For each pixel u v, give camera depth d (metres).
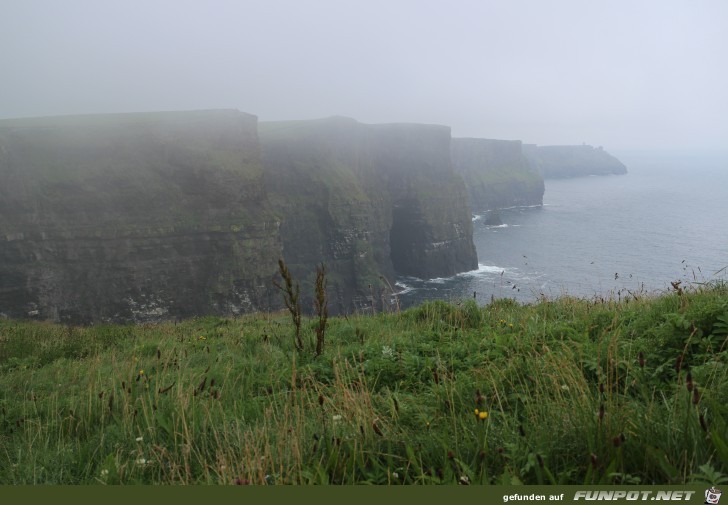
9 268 92.81
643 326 6.78
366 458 4.35
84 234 98.69
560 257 131.50
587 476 3.39
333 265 154.38
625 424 3.92
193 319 20.62
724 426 3.53
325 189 154.12
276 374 7.80
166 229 104.88
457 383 5.86
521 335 7.68
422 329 10.38
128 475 4.67
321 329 8.59
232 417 5.82
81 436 6.16
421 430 4.78
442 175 186.00
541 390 5.12
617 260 116.69
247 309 113.50
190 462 4.82
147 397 6.98
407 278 179.88
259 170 118.69
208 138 113.19
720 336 5.46
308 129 162.38
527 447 3.90
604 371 5.53
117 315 101.69
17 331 18.45
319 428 4.97
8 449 5.81
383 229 177.75
